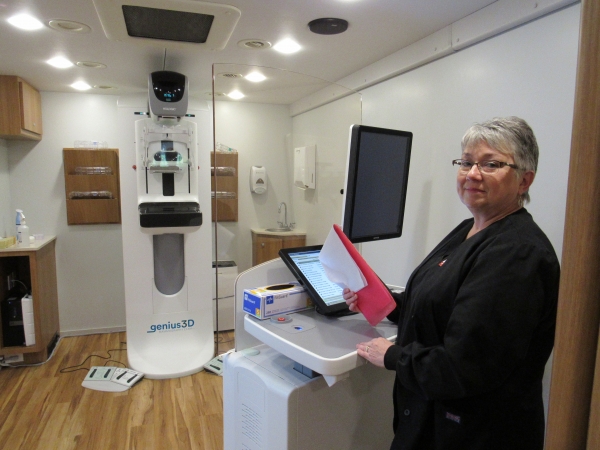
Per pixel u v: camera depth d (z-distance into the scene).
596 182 0.37
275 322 1.46
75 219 3.66
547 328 1.02
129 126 2.86
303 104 2.11
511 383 1.03
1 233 3.31
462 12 1.84
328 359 1.16
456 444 1.06
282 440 1.32
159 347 3.12
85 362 3.23
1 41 2.21
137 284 3.01
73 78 3.06
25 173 3.56
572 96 1.45
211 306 3.20
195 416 2.49
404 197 1.95
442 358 0.99
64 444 2.20
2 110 2.97
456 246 1.23
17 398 2.67
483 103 1.84
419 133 2.28
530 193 1.63
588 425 0.38
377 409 1.58
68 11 1.82
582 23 0.38
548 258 0.96
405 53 2.32
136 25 1.78
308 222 2.23
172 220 2.76
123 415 2.49
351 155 1.61
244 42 2.25
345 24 1.98
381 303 1.35
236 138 2.02
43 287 3.23
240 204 2.08
